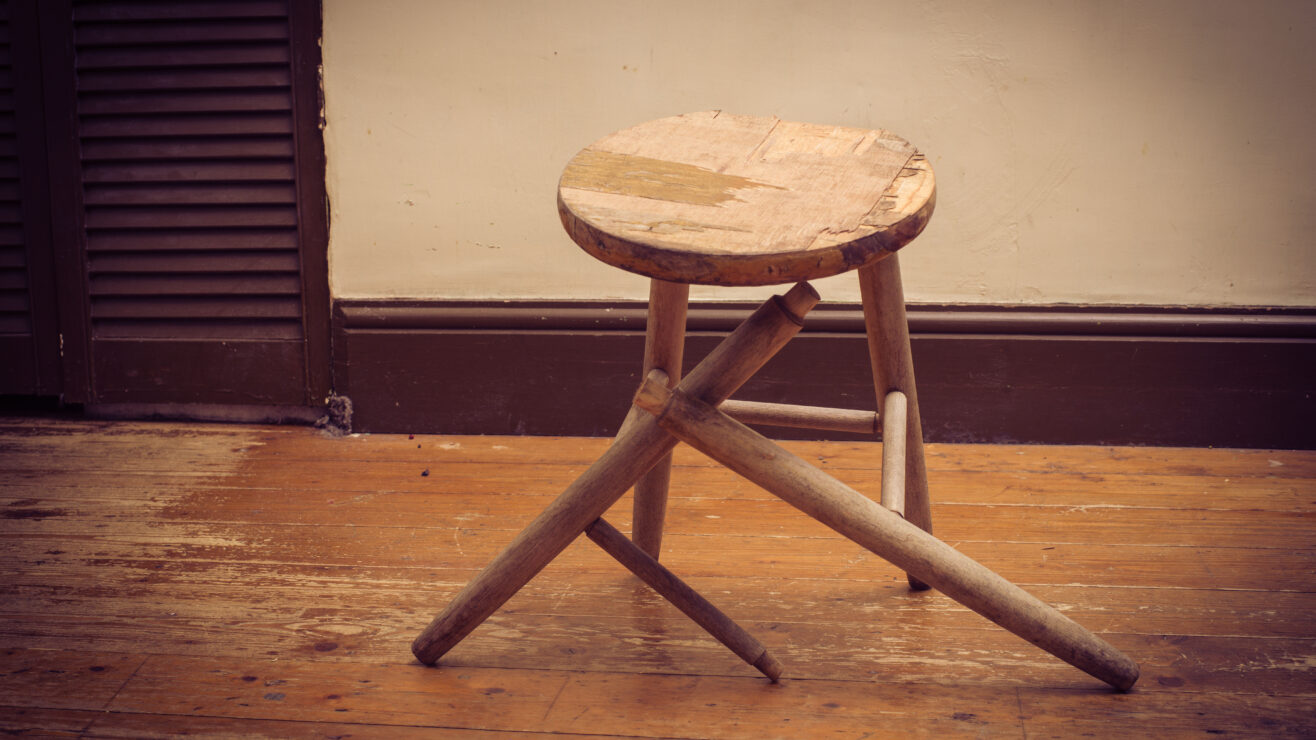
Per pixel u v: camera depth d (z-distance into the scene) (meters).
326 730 1.08
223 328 2.17
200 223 2.12
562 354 2.10
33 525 1.67
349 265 2.12
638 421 1.14
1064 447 2.03
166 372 2.19
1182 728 1.07
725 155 1.12
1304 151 1.90
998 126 1.95
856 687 1.16
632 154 1.11
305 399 2.18
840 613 1.35
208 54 2.05
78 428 2.18
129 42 2.05
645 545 1.44
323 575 1.48
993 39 1.92
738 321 2.06
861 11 1.93
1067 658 1.10
